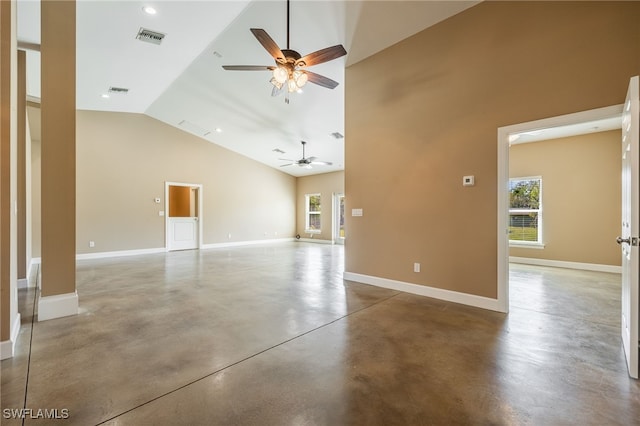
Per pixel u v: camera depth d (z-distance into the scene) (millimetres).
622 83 2449
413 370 1948
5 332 2094
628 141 2088
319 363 2037
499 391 1723
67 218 2971
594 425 1445
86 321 2812
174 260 6562
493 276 3137
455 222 3406
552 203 5914
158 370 1937
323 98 5727
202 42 4234
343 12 3521
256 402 1615
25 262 4258
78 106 6570
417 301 3449
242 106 6438
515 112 2982
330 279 4625
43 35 2807
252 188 10133
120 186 7270
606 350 2242
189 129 8188
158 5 3379
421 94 3691
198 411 1537
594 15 2576
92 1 3232
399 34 3777
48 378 1837
